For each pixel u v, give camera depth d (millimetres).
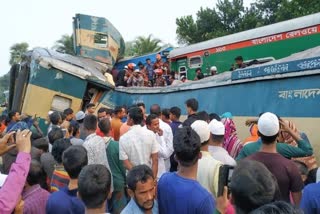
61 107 12133
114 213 5875
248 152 4406
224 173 2793
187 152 3164
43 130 11812
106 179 2736
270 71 6871
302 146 4328
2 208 2512
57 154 4227
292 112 6445
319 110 5949
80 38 15578
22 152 2752
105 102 12828
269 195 1962
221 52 12398
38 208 3471
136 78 14484
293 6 34344
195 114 6543
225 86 8141
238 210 2031
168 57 15594
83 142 6215
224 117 6418
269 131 3701
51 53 12977
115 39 16438
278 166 3648
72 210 3281
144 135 5617
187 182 3182
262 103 7090
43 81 11945
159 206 3268
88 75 12273
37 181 3568
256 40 11016
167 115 7508
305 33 9586
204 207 3072
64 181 4164
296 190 3684
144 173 3053
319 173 3373
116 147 5859
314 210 2932
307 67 6137
